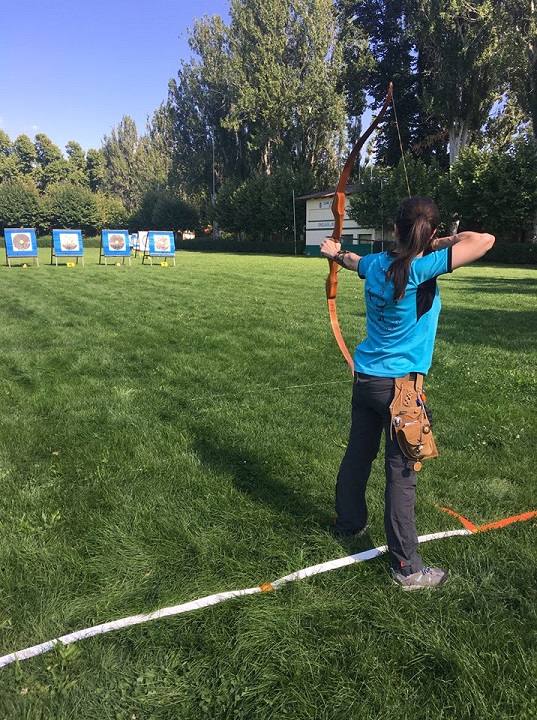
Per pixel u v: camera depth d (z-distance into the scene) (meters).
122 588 2.52
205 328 9.04
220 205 51.19
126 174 88.12
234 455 3.96
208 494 3.36
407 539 2.50
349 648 2.16
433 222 2.38
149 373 6.27
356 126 44.91
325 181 47.41
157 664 2.10
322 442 4.18
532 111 30.48
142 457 3.88
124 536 2.90
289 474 3.69
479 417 4.79
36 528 2.97
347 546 2.85
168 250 27.61
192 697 1.96
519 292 15.37
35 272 20.80
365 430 2.72
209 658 2.12
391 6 39.31
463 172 31.56
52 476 3.62
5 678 2.03
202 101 52.47
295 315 10.43
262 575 2.61
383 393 2.47
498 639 2.19
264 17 43.41
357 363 2.60
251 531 2.98
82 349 7.45
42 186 87.94
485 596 2.45
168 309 11.19
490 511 3.21
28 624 2.29
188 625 2.29
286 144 47.09
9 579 2.55
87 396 5.34
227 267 25.38
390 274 2.38
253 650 2.15
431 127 41.84
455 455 3.97
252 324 9.44
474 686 1.96
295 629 2.25
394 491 2.48
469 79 31.94
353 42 41.22
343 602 2.41
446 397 5.39
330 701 1.93
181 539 2.89
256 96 44.22
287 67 44.12
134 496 3.34
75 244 26.02
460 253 2.28
